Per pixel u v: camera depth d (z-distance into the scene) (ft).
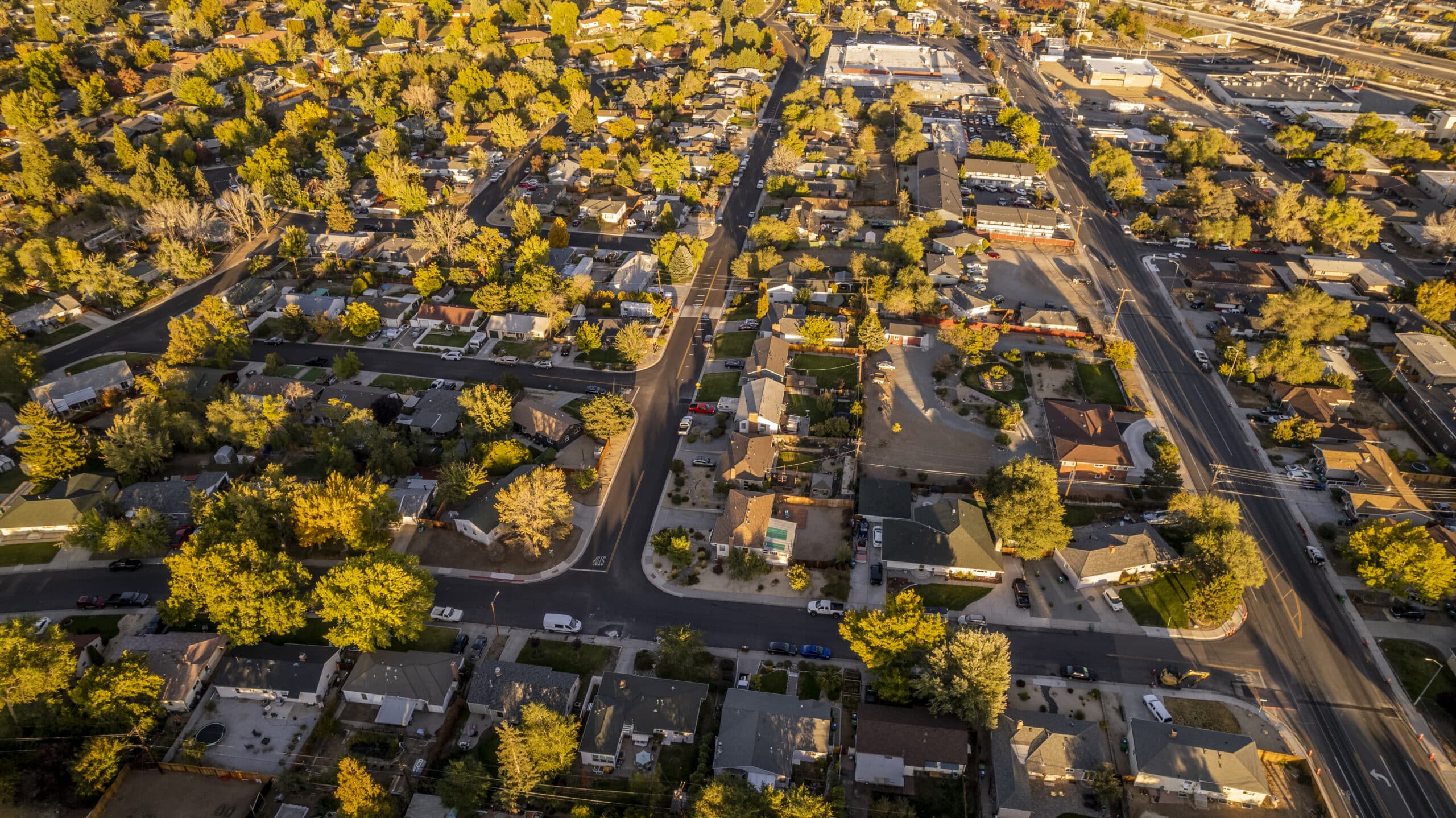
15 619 307.17
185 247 634.84
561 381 529.45
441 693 328.70
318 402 496.64
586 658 354.74
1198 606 360.69
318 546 403.13
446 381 524.11
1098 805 300.81
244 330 547.08
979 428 491.72
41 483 432.25
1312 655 357.00
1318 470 457.27
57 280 594.24
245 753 315.37
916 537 400.26
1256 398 519.60
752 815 276.00
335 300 590.96
